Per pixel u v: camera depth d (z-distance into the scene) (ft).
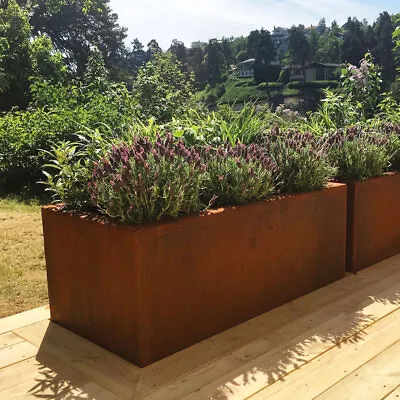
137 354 6.07
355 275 9.30
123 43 84.23
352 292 8.45
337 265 8.98
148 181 6.25
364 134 10.55
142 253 5.82
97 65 30.66
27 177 21.22
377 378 5.77
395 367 6.01
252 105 11.71
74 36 78.02
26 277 10.21
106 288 6.33
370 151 9.72
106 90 26.48
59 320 7.40
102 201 6.34
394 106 16.67
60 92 25.40
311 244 8.34
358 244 9.46
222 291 6.93
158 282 6.06
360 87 17.24
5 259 11.45
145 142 7.33
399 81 17.95
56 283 7.27
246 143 10.27
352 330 7.02
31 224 15.06
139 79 25.91
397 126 12.03
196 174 6.83
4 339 6.94
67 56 75.82
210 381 5.74
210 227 6.58
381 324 7.21
